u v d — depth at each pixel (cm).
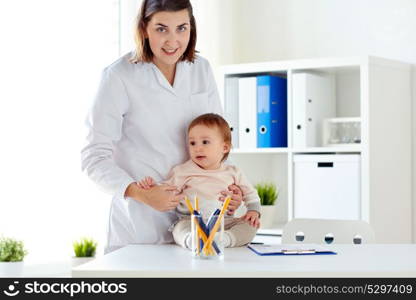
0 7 237
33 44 248
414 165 318
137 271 146
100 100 184
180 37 181
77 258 242
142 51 186
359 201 287
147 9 181
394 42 322
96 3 276
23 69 245
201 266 150
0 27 237
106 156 184
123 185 178
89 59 271
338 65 292
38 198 249
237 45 362
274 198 321
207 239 160
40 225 250
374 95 289
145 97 188
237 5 362
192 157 192
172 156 192
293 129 304
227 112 320
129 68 188
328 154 303
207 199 188
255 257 163
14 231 241
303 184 302
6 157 239
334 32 338
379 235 291
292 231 223
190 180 189
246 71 315
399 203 308
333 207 294
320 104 315
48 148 253
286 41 352
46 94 253
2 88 238
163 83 190
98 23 277
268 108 310
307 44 346
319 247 180
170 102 191
